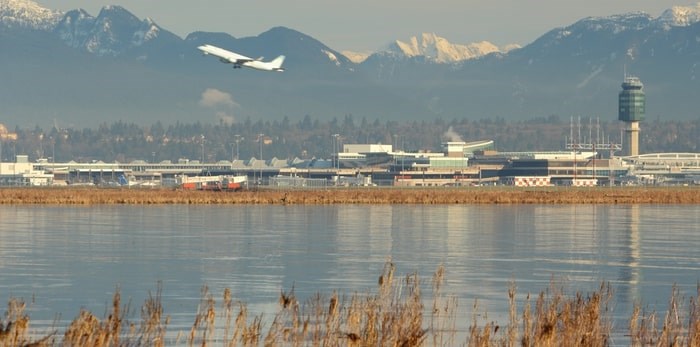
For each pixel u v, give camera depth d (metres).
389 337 138.25
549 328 140.50
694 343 148.00
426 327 180.75
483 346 141.88
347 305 194.00
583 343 141.88
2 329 124.31
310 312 181.25
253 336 143.88
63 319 190.12
